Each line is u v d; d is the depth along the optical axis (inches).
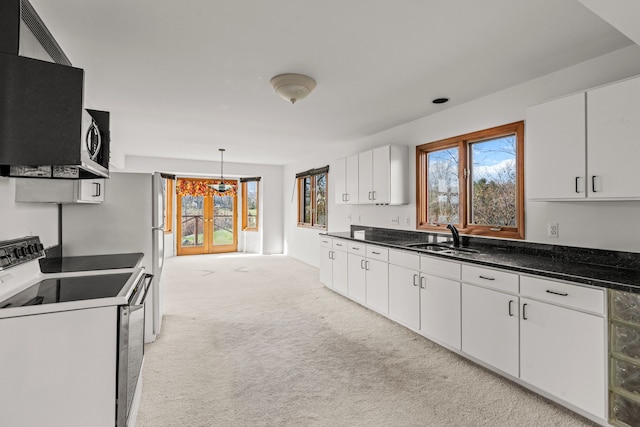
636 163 72.8
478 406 79.0
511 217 118.4
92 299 56.4
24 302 55.0
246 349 110.3
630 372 65.2
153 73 102.2
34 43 65.3
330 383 89.4
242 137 194.2
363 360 102.6
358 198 179.5
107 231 111.5
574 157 83.9
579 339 72.6
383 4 67.8
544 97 104.1
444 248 129.5
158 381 89.7
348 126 168.2
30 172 67.2
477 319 96.3
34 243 72.1
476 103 126.4
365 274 151.3
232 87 114.1
